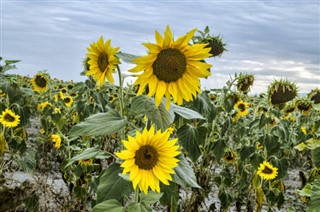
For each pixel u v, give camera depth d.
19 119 2.21
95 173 2.34
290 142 2.79
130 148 0.89
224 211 2.14
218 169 3.01
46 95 4.27
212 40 1.83
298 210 2.45
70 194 2.01
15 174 2.36
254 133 2.46
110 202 0.92
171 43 0.90
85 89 2.53
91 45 1.02
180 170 0.97
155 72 0.92
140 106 0.94
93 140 2.46
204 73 0.93
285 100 2.02
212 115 1.83
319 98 2.76
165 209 2.04
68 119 3.26
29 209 1.62
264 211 2.40
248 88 2.13
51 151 2.96
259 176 2.03
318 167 1.40
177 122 1.56
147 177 0.90
